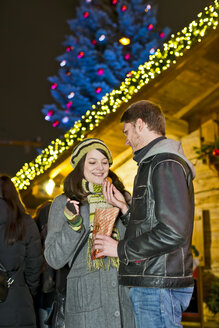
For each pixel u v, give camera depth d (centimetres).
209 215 802
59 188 832
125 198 335
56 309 345
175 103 736
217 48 589
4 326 333
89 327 284
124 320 289
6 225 351
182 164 256
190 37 589
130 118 285
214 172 795
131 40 1188
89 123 721
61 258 290
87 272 292
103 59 1225
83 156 314
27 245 361
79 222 286
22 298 347
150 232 245
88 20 1251
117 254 257
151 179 258
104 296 288
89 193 312
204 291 787
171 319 251
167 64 614
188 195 249
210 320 765
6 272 346
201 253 795
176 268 251
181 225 239
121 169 866
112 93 686
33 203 847
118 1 1207
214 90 696
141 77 650
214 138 783
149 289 253
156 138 279
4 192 359
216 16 553
